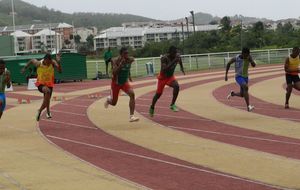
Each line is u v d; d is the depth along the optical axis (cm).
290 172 789
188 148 1007
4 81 1234
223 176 774
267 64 4672
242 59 1538
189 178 764
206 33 6375
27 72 2867
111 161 899
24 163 901
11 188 724
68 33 14138
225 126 1282
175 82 1479
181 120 1405
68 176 793
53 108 1800
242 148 993
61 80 3250
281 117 1417
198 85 2686
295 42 5931
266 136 1122
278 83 2639
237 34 6353
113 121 1419
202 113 1538
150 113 1473
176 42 6306
